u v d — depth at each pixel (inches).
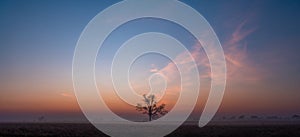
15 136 1754.4
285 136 1672.0
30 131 2288.4
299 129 2354.8
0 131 2261.3
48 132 2159.2
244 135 1753.2
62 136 1765.5
